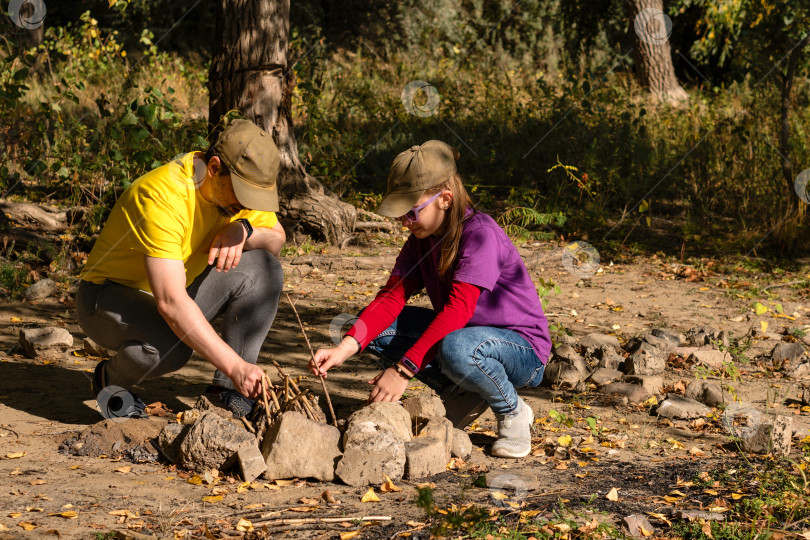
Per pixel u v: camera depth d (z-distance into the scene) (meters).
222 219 3.39
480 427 3.92
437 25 22.20
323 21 21.80
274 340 5.36
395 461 3.10
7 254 6.69
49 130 9.65
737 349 5.28
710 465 3.43
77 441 3.38
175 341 3.46
